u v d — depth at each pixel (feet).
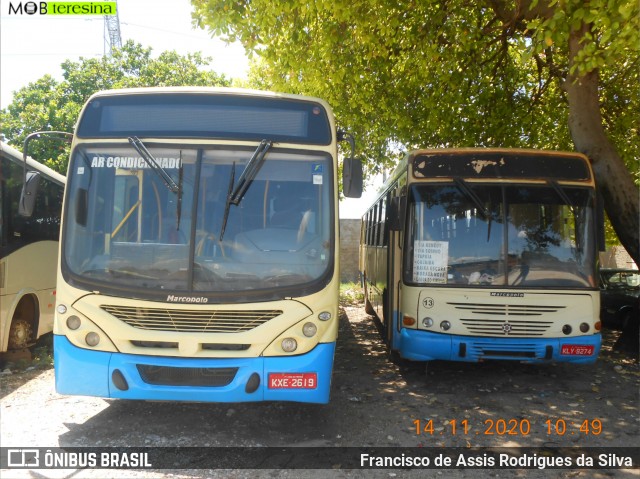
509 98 46.11
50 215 31.50
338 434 18.99
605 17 23.43
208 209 17.63
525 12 33.68
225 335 16.70
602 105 46.65
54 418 19.72
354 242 81.92
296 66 38.06
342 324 45.01
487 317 24.48
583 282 24.67
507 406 22.76
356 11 34.60
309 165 18.38
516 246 24.99
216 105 18.61
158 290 16.90
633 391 25.29
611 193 32.99
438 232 25.36
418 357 24.79
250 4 31.27
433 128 44.16
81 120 18.61
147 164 17.97
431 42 39.45
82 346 16.89
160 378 16.70
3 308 25.84
